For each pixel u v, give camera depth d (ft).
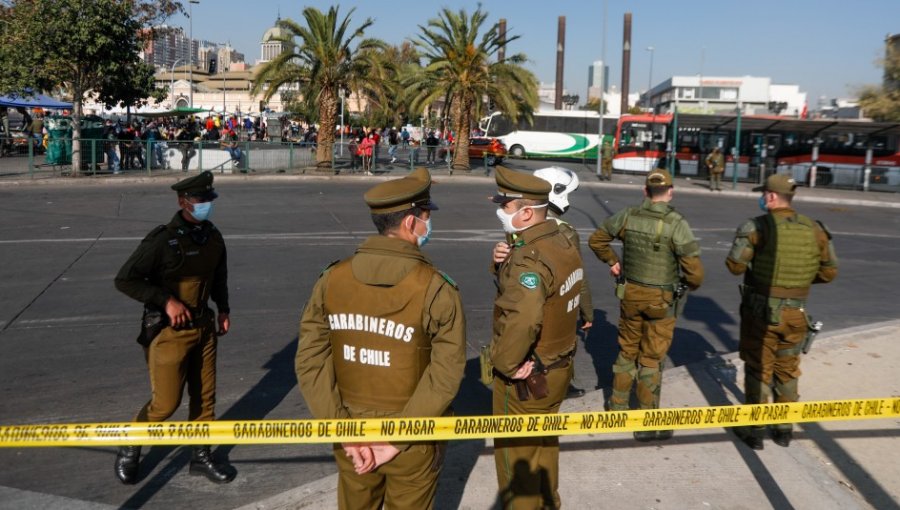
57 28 67.92
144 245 12.71
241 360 21.29
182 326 12.98
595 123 132.36
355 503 9.43
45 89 75.15
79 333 23.41
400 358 8.71
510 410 11.10
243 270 33.71
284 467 14.64
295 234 44.60
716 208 67.82
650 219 14.67
